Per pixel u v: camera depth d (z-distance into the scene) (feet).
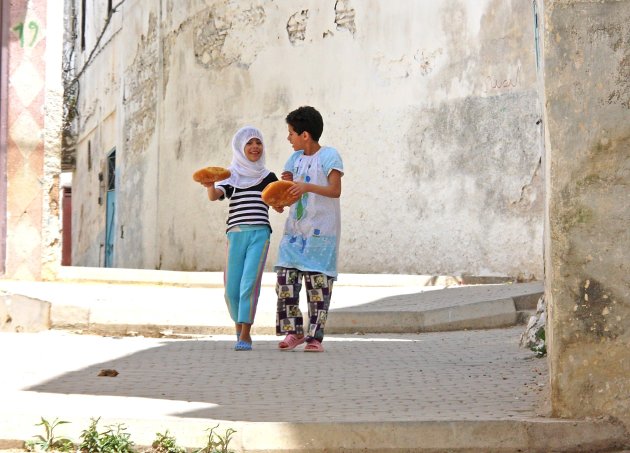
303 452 16.30
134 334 34.27
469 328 35.96
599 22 16.93
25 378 22.82
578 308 16.98
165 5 76.84
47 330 34.30
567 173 16.94
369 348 29.94
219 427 16.56
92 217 104.47
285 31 62.44
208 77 69.51
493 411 18.37
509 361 26.14
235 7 66.69
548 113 16.98
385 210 55.31
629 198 16.81
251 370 24.68
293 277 29.48
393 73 55.31
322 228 29.32
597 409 16.96
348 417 17.57
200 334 34.55
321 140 58.85
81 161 111.45
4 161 44.62
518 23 49.19
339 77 58.39
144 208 81.15
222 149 68.08
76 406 18.71
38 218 44.96
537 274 48.16
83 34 110.22
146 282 45.52
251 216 29.68
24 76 44.86
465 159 51.42
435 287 44.47
